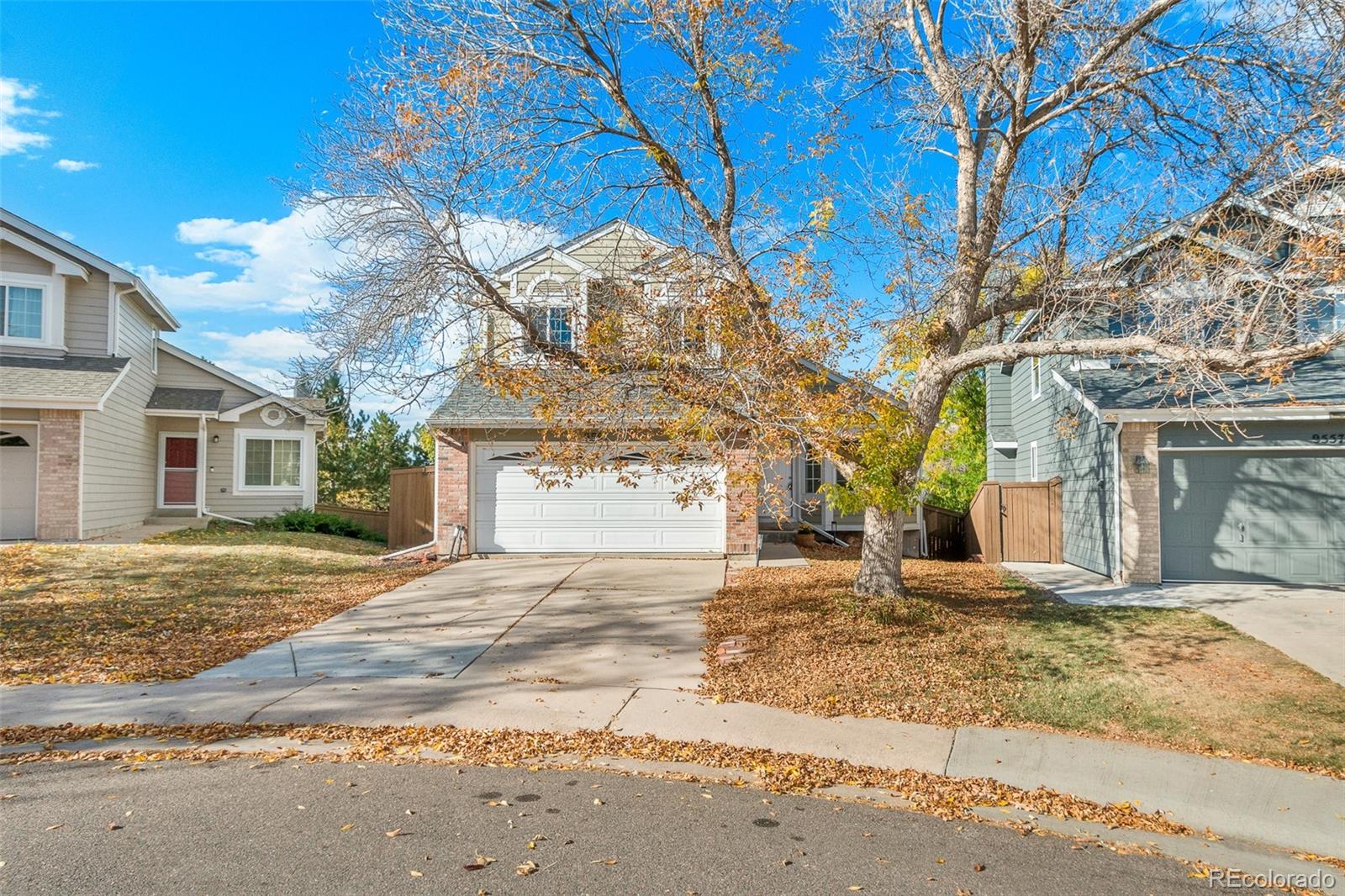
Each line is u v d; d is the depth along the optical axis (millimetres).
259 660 8719
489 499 15336
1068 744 6527
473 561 14836
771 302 9180
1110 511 13023
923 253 11039
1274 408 11695
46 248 17672
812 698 7492
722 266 9211
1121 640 9172
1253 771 6023
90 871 4207
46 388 16266
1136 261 11367
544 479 9609
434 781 5645
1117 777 5926
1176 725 6852
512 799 5340
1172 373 9094
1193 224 9883
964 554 18594
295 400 22016
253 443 22484
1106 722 6973
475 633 9828
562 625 10148
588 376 9062
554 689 7734
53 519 16375
